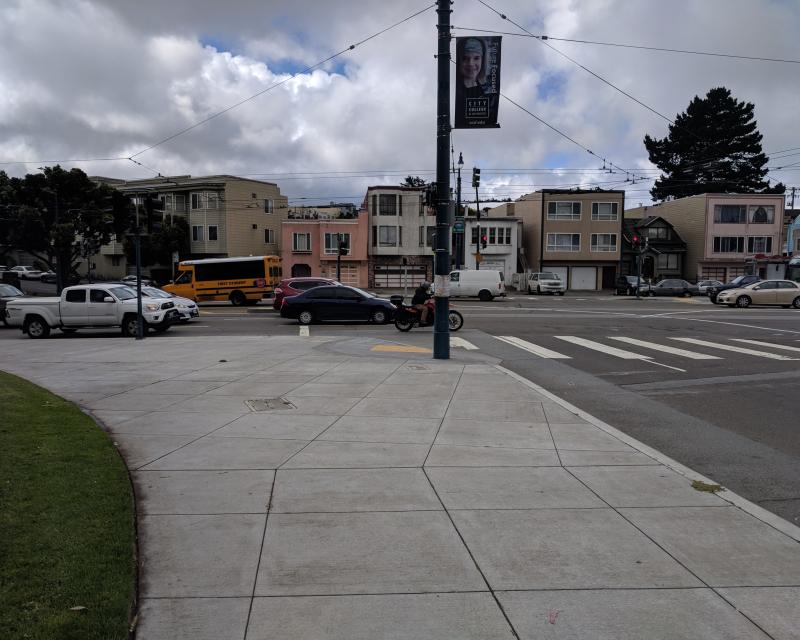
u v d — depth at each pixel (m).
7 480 4.98
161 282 61.25
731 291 33.25
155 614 3.22
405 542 4.11
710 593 3.50
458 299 41.41
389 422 7.52
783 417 8.53
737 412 8.85
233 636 3.04
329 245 57.12
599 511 4.71
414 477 5.45
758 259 52.78
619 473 5.66
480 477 5.48
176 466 5.70
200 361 12.88
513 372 12.11
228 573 3.67
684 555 3.98
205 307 34.56
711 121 73.00
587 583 3.60
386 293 52.75
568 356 14.68
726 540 4.21
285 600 3.37
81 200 42.81
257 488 5.12
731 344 17.09
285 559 3.85
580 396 10.02
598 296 48.38
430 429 7.20
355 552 3.96
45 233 42.50
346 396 9.12
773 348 16.19
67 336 20.80
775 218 60.41
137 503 4.78
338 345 16.05
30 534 3.99
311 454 6.12
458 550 4.00
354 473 5.54
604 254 59.53
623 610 3.31
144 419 7.61
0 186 43.81
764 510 4.80
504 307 32.66
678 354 15.05
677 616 3.26
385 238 56.91
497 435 6.97
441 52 12.66
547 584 3.58
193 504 4.76
